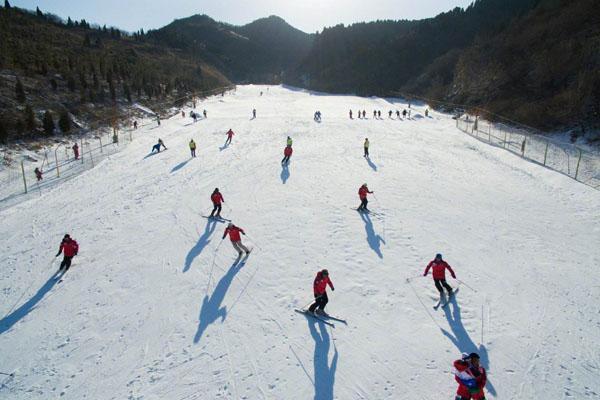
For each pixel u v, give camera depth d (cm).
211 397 880
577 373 954
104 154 3403
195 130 4153
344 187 2320
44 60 5619
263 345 1041
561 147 3372
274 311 1180
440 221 1881
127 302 1249
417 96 8625
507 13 11000
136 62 8188
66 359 1020
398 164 2859
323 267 1433
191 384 917
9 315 1215
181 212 1978
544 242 1717
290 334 1082
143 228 1809
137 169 2820
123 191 2358
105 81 5975
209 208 2019
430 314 1171
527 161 3038
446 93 7181
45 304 1262
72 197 2323
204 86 8544
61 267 1449
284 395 884
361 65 12812
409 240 1662
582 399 876
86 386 928
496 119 4644
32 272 1465
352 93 11306
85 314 1201
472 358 783
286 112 5697
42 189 2561
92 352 1039
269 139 3588
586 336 1093
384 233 1722
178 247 1605
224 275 1385
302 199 2119
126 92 5653
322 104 7094
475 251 1591
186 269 1431
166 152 3262
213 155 3075
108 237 1731
